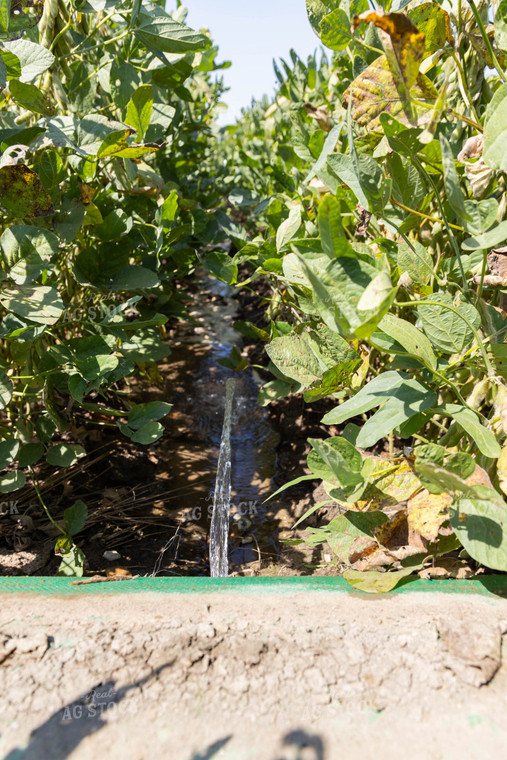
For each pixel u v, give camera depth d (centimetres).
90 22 218
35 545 168
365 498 122
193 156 407
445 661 92
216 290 509
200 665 92
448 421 163
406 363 120
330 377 129
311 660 93
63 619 102
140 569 168
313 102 308
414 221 138
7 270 139
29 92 148
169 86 230
